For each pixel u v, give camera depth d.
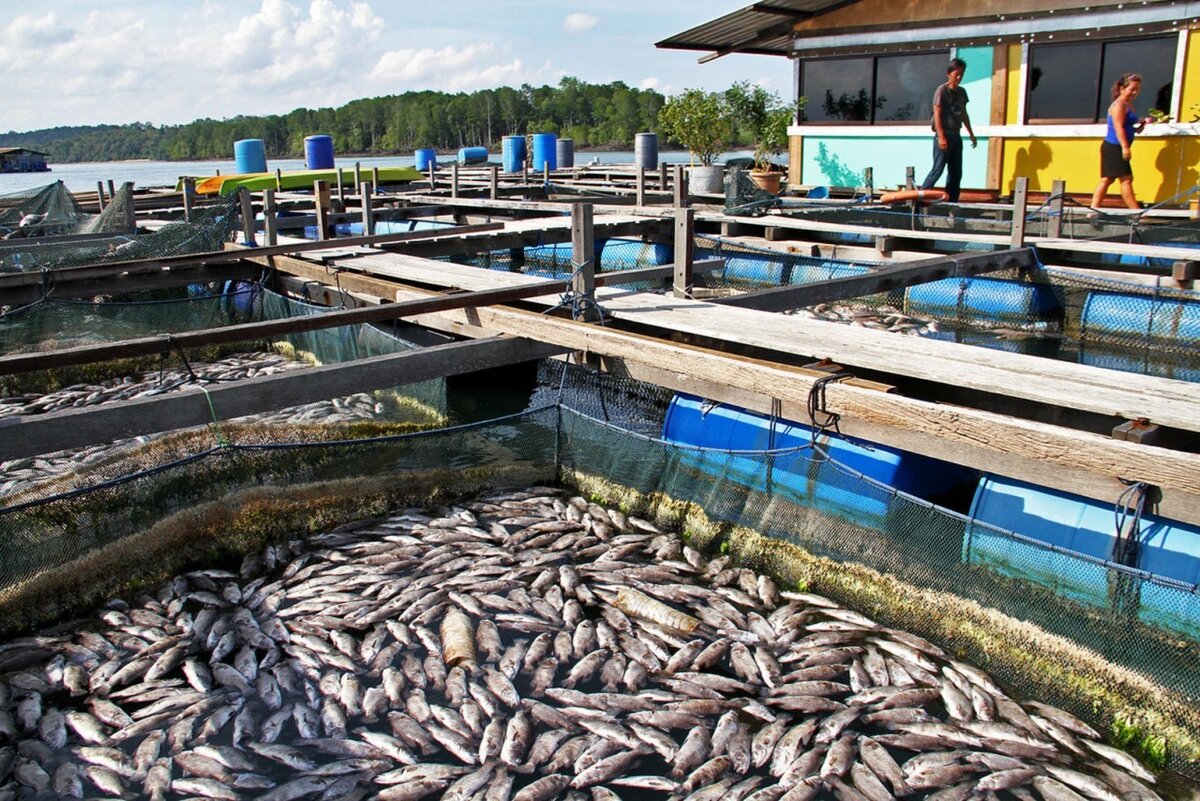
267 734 4.32
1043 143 13.98
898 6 15.19
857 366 6.15
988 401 5.73
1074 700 4.64
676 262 8.46
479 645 4.97
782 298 8.38
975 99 14.65
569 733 4.28
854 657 4.89
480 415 9.23
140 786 4.02
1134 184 13.24
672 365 6.50
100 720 4.47
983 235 11.57
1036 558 4.99
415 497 6.80
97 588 5.64
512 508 6.70
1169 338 9.77
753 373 6.04
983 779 3.95
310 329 6.64
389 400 9.28
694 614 5.31
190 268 12.31
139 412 5.80
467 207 17.67
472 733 4.28
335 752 4.19
